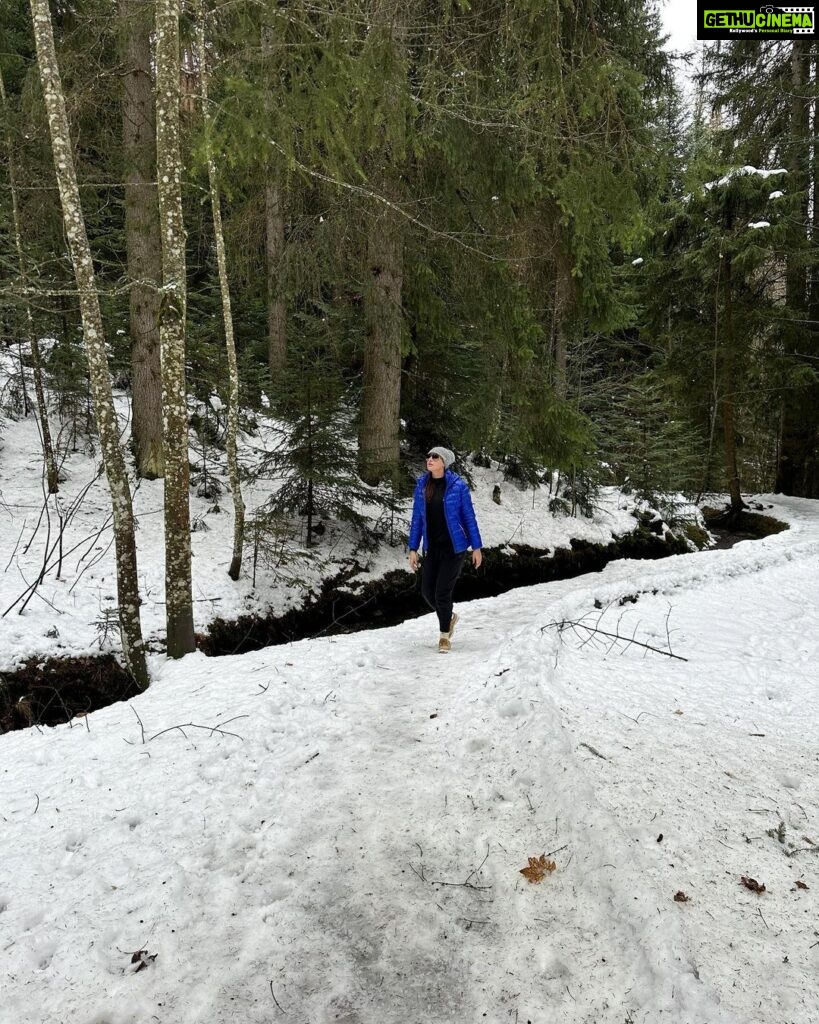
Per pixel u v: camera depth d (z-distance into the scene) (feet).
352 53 19.03
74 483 29.73
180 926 7.13
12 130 24.93
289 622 25.85
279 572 27.30
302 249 29.53
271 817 9.17
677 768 9.81
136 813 9.60
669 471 49.16
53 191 26.91
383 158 25.39
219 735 12.09
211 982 6.33
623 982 5.96
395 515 34.58
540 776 9.45
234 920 7.19
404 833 8.62
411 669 15.67
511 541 38.01
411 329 36.45
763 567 27.68
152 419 30.99
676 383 55.16
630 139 22.31
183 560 18.22
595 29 24.36
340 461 29.53
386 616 29.19
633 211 23.49
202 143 17.42
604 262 29.22
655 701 12.76
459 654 16.80
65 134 14.62
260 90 16.93
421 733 11.62
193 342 31.94
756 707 12.76
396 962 6.53
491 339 30.73
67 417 34.30
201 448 34.65
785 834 8.21
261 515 27.89
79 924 7.22
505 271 27.04
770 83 52.08
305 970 6.47
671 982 5.76
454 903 7.32
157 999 6.15
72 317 31.86
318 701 13.52
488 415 33.19
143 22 23.45
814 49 50.83
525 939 6.67
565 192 22.65
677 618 19.65
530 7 20.04
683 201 49.65
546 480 44.73
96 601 21.77
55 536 25.57
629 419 48.65
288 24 17.49
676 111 36.22
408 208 27.53
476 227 28.07
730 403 52.42
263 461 30.66
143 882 7.95
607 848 7.61
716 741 10.93
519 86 22.57
